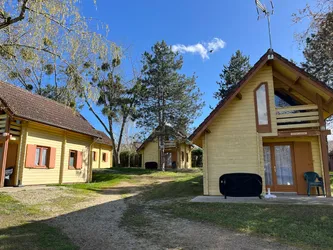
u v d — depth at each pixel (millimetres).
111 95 25125
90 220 7105
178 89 25391
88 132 18297
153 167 30125
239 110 11109
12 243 4848
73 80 7070
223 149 11039
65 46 6742
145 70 26000
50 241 5086
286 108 10594
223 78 29594
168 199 10531
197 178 16797
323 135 9898
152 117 25219
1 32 6266
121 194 12352
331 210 7348
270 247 4891
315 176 10328
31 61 6750
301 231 5832
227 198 9766
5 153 12594
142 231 6020
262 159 10516
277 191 11125
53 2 6164
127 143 37750
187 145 36000
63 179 16219
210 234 5730
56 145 15906
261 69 11086
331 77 16797
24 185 13320
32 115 13672
